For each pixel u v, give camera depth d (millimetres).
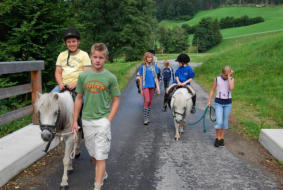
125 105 9633
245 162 4711
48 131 3088
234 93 11469
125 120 7570
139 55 42188
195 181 3979
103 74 3273
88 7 38125
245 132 6465
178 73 6480
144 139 5930
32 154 4383
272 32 99938
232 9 164750
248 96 10516
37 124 5805
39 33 8625
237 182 3961
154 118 7840
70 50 4289
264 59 15805
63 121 3490
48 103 3111
